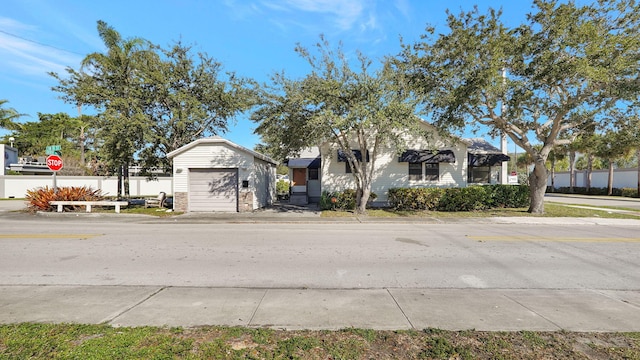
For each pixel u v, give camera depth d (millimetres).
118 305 4449
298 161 23953
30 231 11297
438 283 5547
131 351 3076
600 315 4184
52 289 5160
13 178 28312
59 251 8016
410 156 19422
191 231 11398
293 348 3195
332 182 19984
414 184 19938
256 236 10320
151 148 18859
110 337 3373
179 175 17547
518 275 6047
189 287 5289
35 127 46625
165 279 5742
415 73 15250
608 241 9484
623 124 14344
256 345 3264
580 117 14352
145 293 4977
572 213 16141
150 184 33688
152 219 14672
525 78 13742
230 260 7152
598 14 13258
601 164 53094
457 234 10719
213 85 19094
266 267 6574
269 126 15117
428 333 3568
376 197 19203
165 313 4164
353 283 5531
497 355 3109
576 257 7488
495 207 18375
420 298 4785
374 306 4449
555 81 12773
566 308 4422
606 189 35562
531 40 13008
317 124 13312
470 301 4672
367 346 3273
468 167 21500
